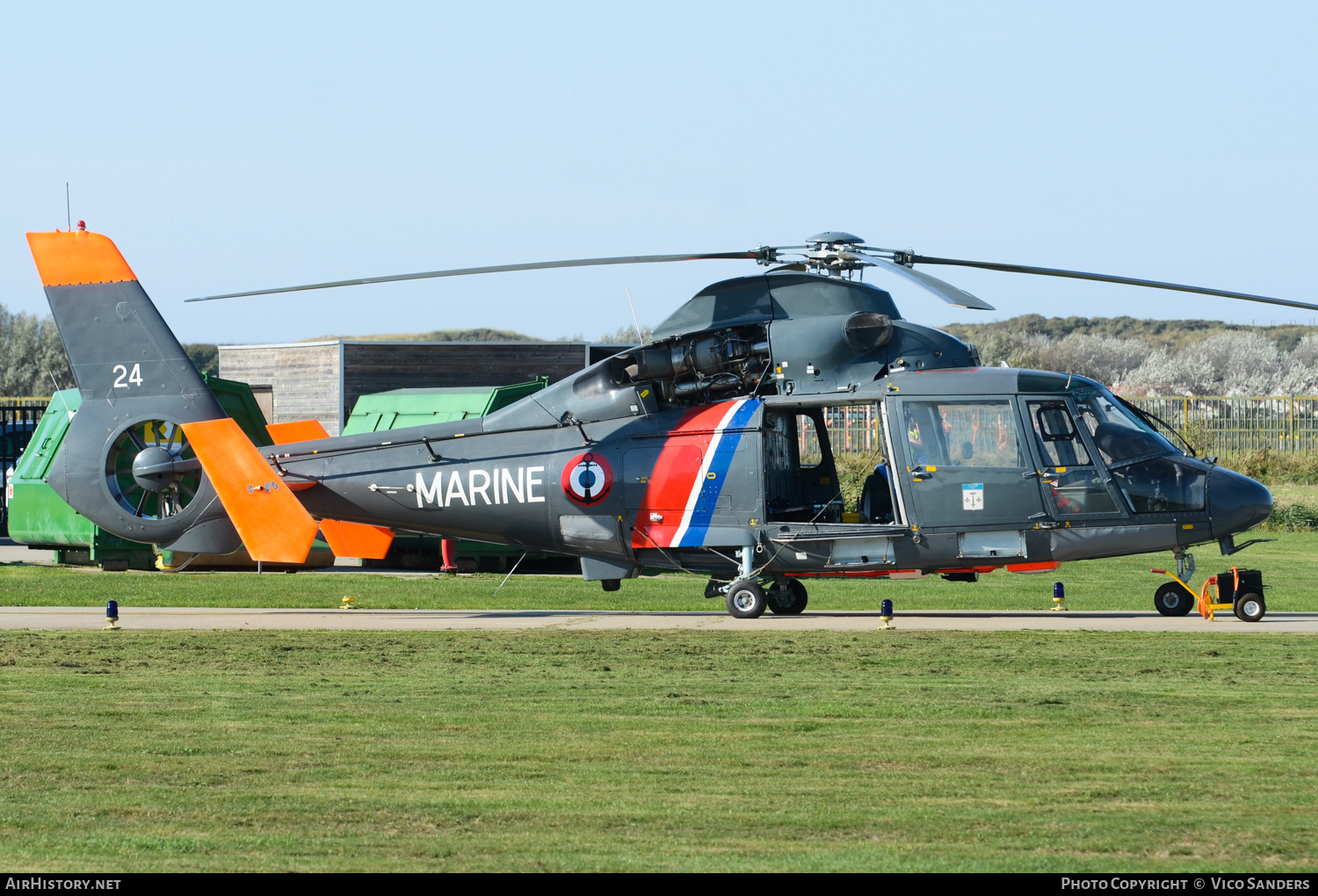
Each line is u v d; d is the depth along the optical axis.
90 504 63.91
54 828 25.16
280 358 112.81
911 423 59.03
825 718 35.72
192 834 24.77
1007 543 58.75
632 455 61.50
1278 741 32.41
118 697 39.38
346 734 33.81
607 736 33.47
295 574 84.50
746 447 60.00
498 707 37.44
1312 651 47.62
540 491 62.50
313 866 22.59
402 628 56.75
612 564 63.53
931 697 38.81
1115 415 60.22
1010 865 22.52
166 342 62.94
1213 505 58.31
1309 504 125.12
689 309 62.09
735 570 62.09
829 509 63.81
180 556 86.62
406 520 64.62
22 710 37.31
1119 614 62.66
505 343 110.25
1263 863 22.59
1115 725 34.53
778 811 26.31
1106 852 23.30
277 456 65.56
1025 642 50.53
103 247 63.44
